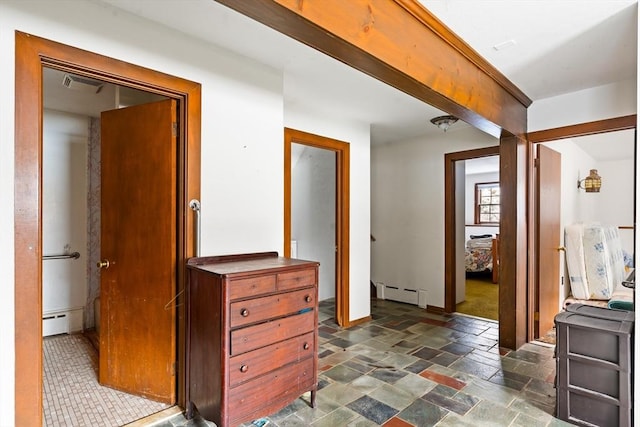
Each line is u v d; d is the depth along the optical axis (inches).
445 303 174.2
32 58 61.9
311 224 197.2
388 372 105.6
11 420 59.9
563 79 106.1
